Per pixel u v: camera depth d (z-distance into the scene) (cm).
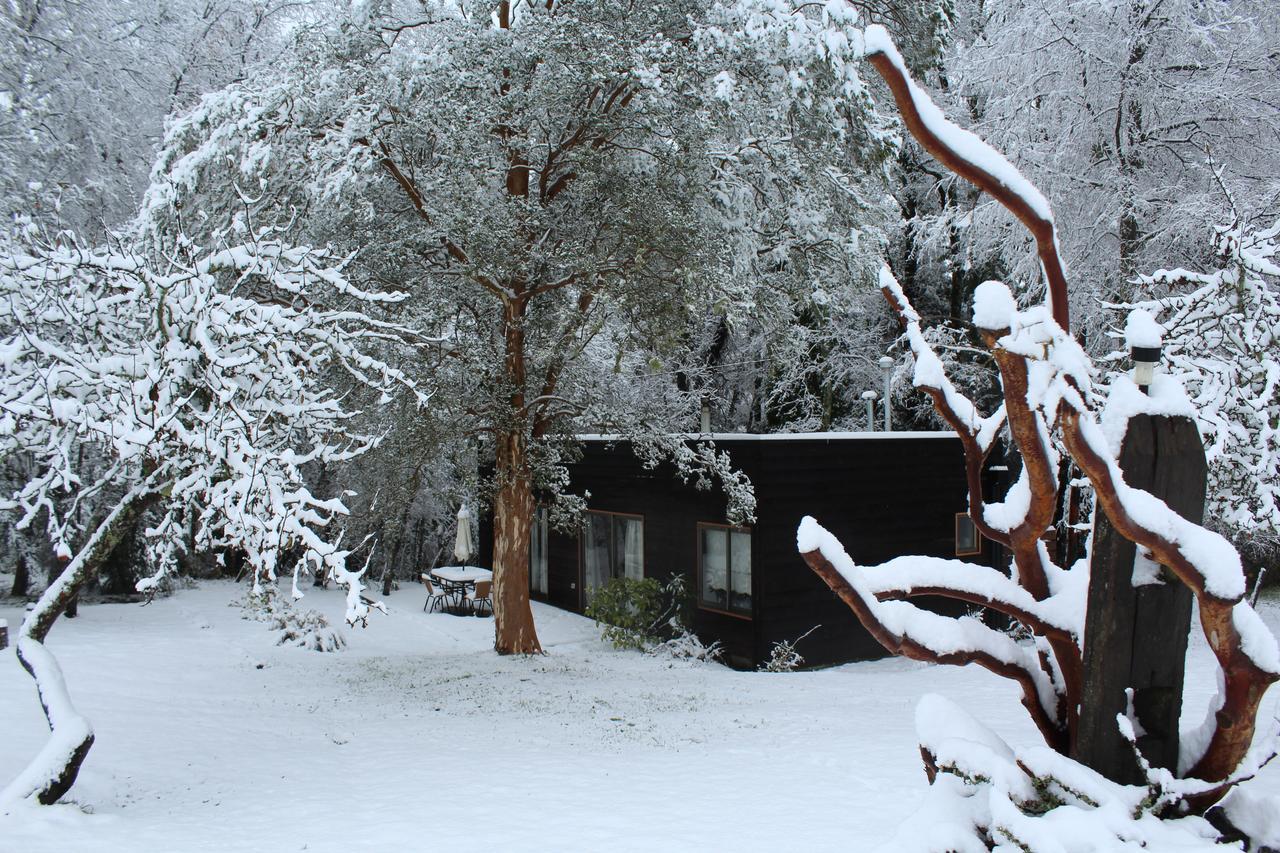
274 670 1441
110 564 2139
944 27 1445
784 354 1688
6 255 754
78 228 1673
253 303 784
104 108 1802
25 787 670
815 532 213
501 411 1448
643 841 605
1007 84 1647
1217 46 1530
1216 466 698
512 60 1254
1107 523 213
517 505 1625
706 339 2530
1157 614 212
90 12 1814
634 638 1706
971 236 1789
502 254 1238
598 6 1280
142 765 827
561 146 1355
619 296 1355
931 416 2459
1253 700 197
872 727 1017
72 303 778
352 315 840
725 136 1459
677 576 1722
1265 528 687
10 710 991
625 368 2206
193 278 767
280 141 1300
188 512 768
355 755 906
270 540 705
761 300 1550
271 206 1313
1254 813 214
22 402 713
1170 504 210
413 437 1344
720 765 845
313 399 829
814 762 840
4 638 1362
